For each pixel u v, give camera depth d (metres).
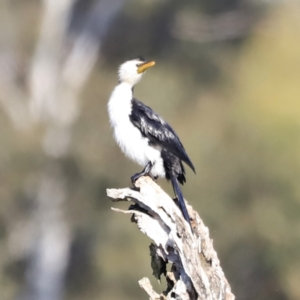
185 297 7.62
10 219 19.55
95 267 19.53
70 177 19.20
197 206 18.77
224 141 19.44
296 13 21.08
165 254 7.96
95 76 21.11
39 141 19.16
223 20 21.64
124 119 9.36
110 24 21.67
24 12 22.05
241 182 19.20
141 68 9.68
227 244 18.94
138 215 8.18
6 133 19.31
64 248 19.92
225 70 21.12
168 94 19.97
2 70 21.11
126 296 18.94
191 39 21.45
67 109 20.16
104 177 19.23
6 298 19.72
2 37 21.53
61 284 20.25
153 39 21.75
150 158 9.25
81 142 19.34
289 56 20.08
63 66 21.19
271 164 19.12
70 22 21.67
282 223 19.05
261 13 21.64
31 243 19.84
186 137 19.22
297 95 19.55
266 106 19.38
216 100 20.33
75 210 19.23
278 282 19.05
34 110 20.38
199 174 18.88
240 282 19.02
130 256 18.88
